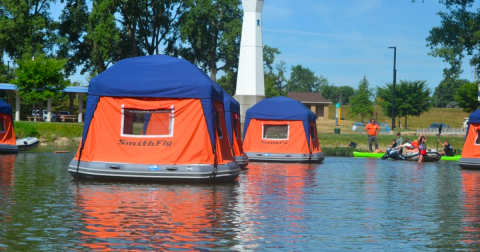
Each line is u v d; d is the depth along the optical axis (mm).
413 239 7656
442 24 51656
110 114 14836
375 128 35250
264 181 15750
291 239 7531
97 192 12117
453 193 13438
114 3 64188
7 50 66688
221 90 16141
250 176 17562
